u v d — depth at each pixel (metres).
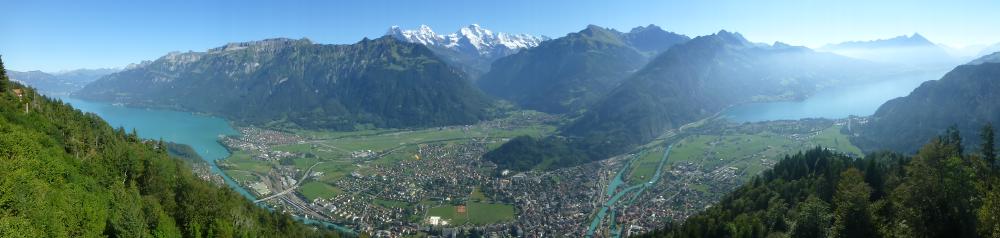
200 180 155.75
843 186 115.38
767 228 123.50
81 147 134.75
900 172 129.62
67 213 82.12
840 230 99.19
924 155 110.00
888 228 94.31
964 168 93.88
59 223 78.31
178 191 126.31
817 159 168.88
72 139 133.75
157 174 131.75
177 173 144.25
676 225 152.62
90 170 115.94
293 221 153.88
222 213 119.06
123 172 125.69
